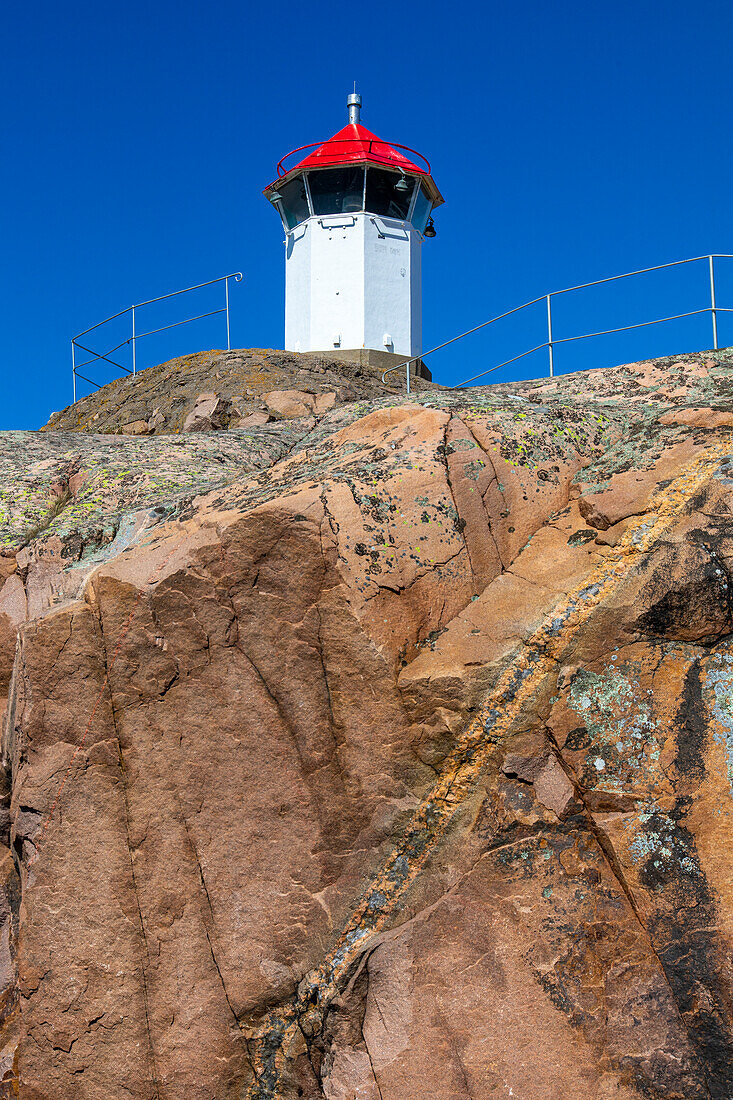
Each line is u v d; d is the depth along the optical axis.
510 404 6.82
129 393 18.72
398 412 6.72
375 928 5.16
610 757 4.99
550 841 5.04
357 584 5.45
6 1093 6.04
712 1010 4.61
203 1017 5.49
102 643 5.90
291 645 5.54
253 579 5.62
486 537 5.76
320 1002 5.20
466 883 5.06
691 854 4.77
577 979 4.82
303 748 5.50
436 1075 4.87
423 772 5.31
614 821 4.89
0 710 7.11
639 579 5.18
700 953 4.67
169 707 5.75
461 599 5.61
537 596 5.45
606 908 4.87
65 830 5.83
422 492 5.79
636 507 5.52
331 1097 5.08
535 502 5.93
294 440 9.85
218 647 5.67
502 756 5.18
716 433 5.89
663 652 5.07
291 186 22.62
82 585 6.91
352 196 22.08
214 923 5.55
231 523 5.68
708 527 5.24
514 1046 4.80
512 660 5.29
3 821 6.88
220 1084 5.43
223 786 5.62
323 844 5.42
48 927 5.79
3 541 7.64
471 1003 4.90
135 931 5.65
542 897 4.95
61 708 5.94
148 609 5.79
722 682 4.96
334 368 18.58
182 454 9.09
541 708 5.18
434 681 5.30
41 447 9.62
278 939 5.42
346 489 5.70
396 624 5.46
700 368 7.67
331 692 5.46
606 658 5.14
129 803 5.77
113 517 7.62
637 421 6.52
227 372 17.62
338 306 22.12
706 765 4.86
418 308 23.28
